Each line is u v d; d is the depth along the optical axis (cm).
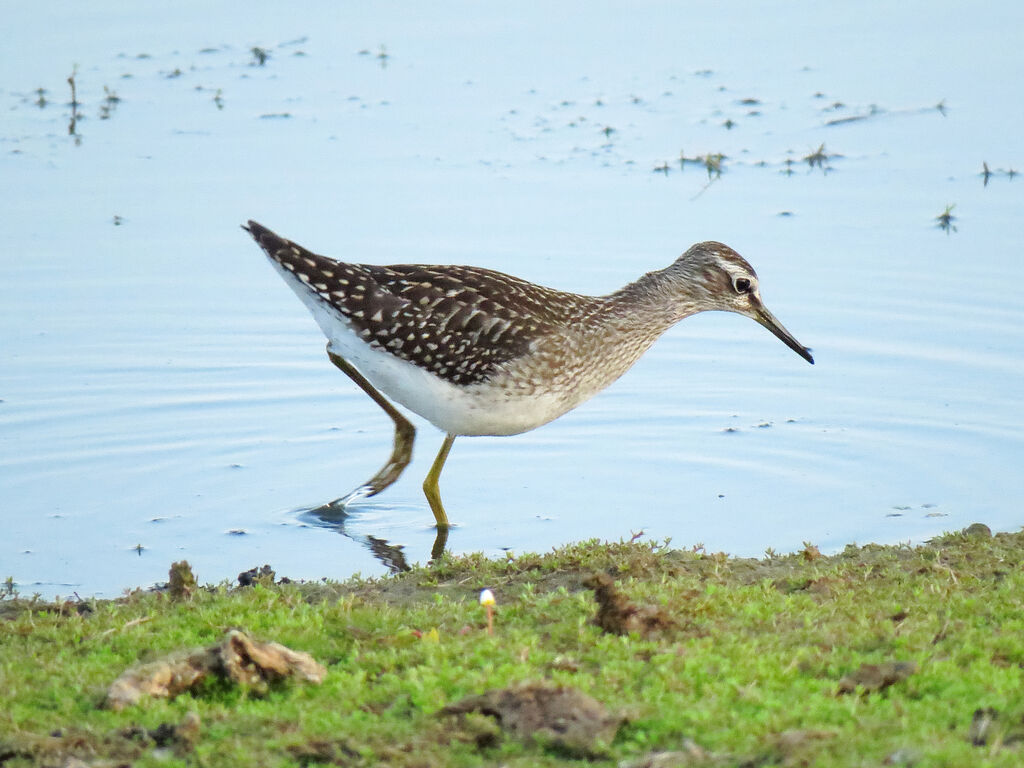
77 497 1336
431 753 670
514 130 2164
